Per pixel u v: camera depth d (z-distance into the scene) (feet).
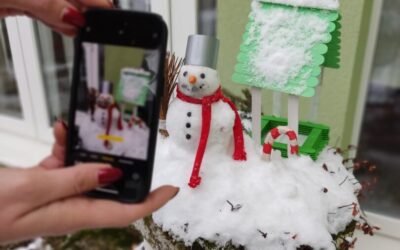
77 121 1.31
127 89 1.27
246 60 1.74
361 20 2.14
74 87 1.29
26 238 1.21
